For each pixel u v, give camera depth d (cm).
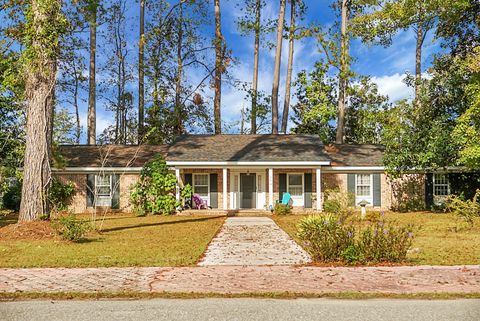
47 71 1514
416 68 3266
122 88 4012
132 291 684
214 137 2984
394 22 2798
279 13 3506
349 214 1418
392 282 742
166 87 3562
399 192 2655
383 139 2575
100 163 2688
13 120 2470
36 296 669
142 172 2559
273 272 835
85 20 2134
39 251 1105
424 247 1148
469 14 2491
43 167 1495
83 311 585
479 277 777
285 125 3638
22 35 1625
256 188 2688
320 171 2564
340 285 722
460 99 2438
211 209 2553
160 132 3559
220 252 1099
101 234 1493
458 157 2300
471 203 1588
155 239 1356
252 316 558
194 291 686
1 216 2059
